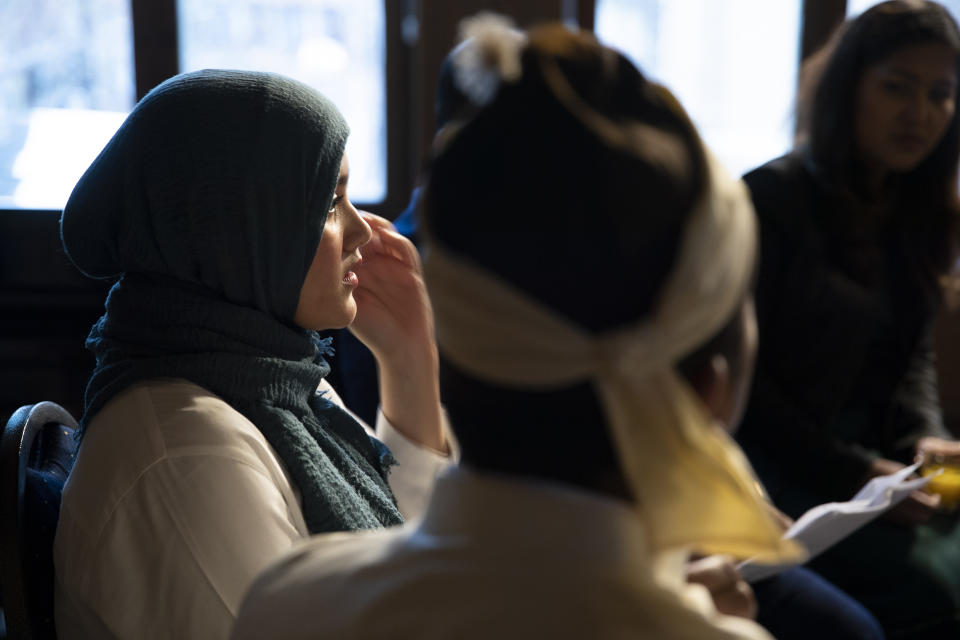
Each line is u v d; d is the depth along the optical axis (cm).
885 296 203
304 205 112
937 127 193
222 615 95
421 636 51
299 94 113
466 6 351
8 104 339
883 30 190
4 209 337
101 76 344
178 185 108
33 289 338
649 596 50
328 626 56
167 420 103
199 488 98
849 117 194
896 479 153
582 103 51
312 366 119
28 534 105
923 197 208
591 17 364
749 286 56
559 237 49
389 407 143
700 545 53
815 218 197
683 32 372
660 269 49
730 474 51
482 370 51
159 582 96
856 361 198
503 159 50
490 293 50
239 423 106
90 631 102
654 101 52
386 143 369
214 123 108
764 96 379
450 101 63
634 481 50
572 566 51
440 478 57
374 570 56
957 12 363
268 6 350
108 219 112
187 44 348
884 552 186
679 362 53
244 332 111
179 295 111
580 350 49
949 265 213
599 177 48
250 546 97
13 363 334
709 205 49
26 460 108
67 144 346
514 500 52
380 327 139
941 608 180
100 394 108
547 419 52
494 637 49
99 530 98
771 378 201
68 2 334
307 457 110
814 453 192
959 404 394
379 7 356
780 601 165
